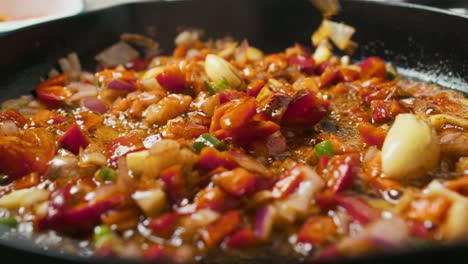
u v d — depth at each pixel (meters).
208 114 0.27
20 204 0.22
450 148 0.25
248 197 0.22
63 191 0.22
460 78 0.33
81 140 0.26
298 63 0.34
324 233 0.20
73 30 0.35
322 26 0.38
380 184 0.23
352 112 0.29
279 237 0.21
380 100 0.30
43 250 0.19
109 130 0.28
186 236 0.21
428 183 0.23
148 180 0.22
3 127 0.27
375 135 0.26
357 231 0.21
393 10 0.35
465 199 0.21
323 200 0.22
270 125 0.25
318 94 0.29
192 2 0.37
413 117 0.24
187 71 0.31
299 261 0.20
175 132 0.26
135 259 0.19
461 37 0.32
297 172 0.22
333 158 0.23
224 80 0.30
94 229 0.21
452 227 0.20
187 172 0.23
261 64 0.34
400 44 0.35
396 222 0.20
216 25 0.38
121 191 0.22
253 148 0.25
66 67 0.34
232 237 0.21
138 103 0.29
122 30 0.37
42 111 0.29
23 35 0.32
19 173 0.24
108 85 0.31
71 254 0.19
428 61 0.34
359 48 0.37
